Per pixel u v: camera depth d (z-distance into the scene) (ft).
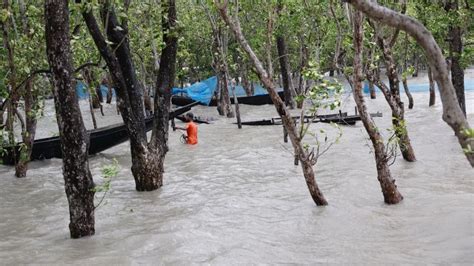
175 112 69.56
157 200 39.40
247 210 35.70
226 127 75.31
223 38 87.51
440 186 38.06
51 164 54.85
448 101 15.75
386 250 27.20
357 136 61.26
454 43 56.18
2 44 45.09
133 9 45.78
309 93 32.30
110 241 30.45
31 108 48.49
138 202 39.09
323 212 34.04
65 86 28.37
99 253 28.63
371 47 40.06
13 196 43.19
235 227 32.19
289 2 58.29
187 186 43.34
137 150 41.78
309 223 32.24
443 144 53.42
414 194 36.42
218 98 90.79
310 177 34.91
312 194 35.19
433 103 85.66
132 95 41.16
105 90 108.88
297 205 36.09
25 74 43.65
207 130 73.31
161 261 27.20
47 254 28.94
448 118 15.83
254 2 62.18
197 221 33.55
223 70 86.79
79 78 44.16
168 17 41.68
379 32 41.11
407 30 15.93
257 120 79.25
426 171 42.91
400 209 33.47
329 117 71.15
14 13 47.01
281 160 51.55
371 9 15.96
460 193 35.73
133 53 68.59
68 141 29.48
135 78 41.32
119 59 39.93
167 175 47.62
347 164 47.16
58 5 27.55
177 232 31.40
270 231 31.27
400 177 41.52
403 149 46.37
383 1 46.73
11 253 29.55
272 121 75.10
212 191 41.42
